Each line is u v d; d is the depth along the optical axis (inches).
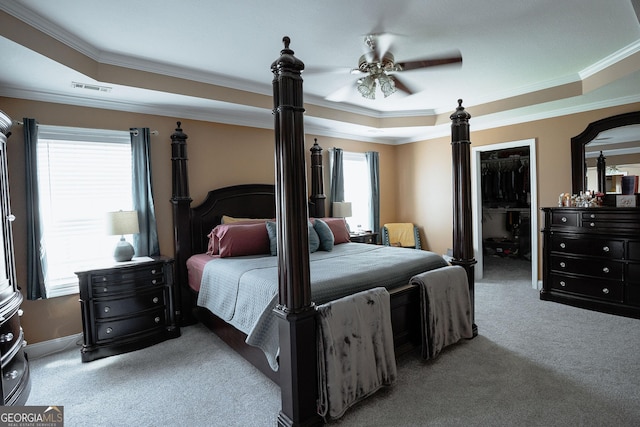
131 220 124.0
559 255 154.7
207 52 111.2
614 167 150.2
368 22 94.0
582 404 80.0
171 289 128.3
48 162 121.0
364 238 196.7
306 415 74.0
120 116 135.6
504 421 75.0
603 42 109.0
